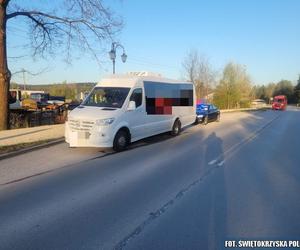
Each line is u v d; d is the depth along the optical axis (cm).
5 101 1658
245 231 473
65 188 677
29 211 550
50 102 4000
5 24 1636
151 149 1158
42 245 434
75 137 1061
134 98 1198
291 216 529
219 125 2183
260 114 4031
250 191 659
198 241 443
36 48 1928
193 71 4697
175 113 1524
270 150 1152
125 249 421
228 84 6050
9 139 1262
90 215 532
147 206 572
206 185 700
